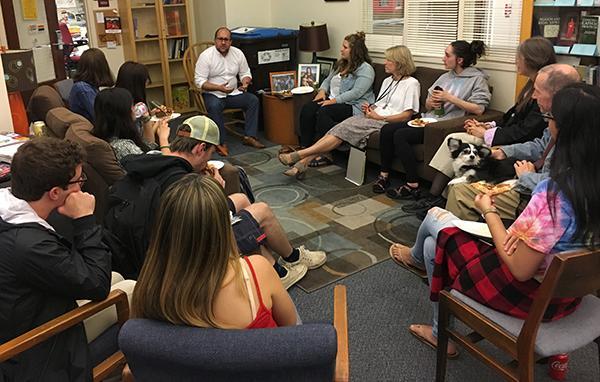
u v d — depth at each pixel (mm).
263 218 2480
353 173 4059
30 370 1387
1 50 3363
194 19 6391
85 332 1522
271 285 1265
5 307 1394
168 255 1129
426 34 4305
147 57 6367
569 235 1423
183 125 2332
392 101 4172
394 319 2350
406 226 3262
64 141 1517
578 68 3195
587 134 1372
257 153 4895
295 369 1038
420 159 3615
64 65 4969
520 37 3506
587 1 3084
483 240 1781
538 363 2018
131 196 2043
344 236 3152
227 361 1026
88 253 1520
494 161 2844
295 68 5793
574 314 1608
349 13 5012
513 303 1604
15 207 1435
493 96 3896
